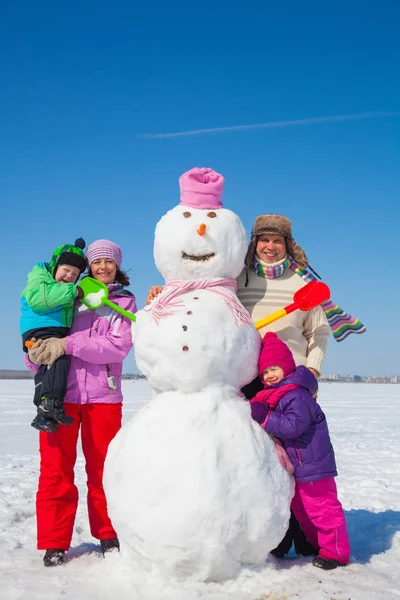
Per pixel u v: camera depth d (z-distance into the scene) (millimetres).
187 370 2811
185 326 2846
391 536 3707
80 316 3488
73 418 3342
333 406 22719
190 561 2602
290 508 3084
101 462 3350
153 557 2648
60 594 2590
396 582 2783
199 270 3086
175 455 2646
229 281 3162
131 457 2732
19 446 9391
